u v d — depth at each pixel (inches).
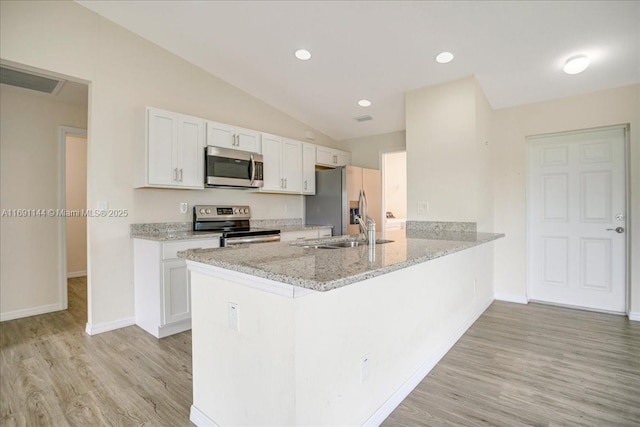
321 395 51.7
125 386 79.6
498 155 154.2
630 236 125.3
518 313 133.4
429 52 114.3
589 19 92.9
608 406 70.3
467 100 125.6
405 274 75.2
